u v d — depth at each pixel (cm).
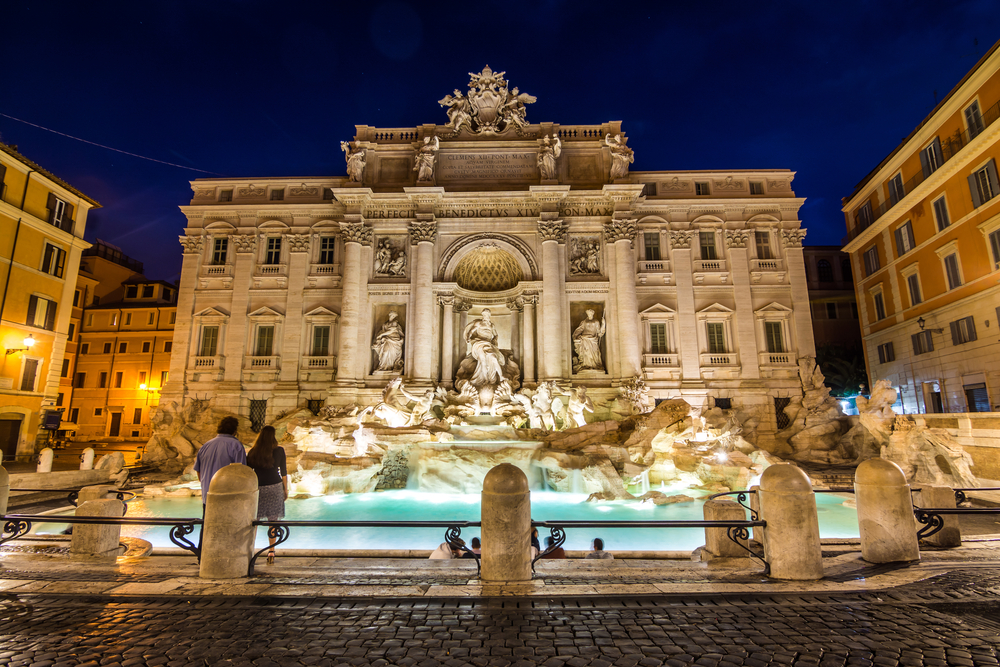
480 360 3247
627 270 3503
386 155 3791
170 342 5341
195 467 870
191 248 3859
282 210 3881
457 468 2261
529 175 3716
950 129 3148
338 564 805
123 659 498
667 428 2553
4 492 920
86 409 5306
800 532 729
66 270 3700
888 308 3878
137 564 812
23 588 684
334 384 3438
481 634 556
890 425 2445
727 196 3875
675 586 690
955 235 3166
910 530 812
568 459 2194
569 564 813
